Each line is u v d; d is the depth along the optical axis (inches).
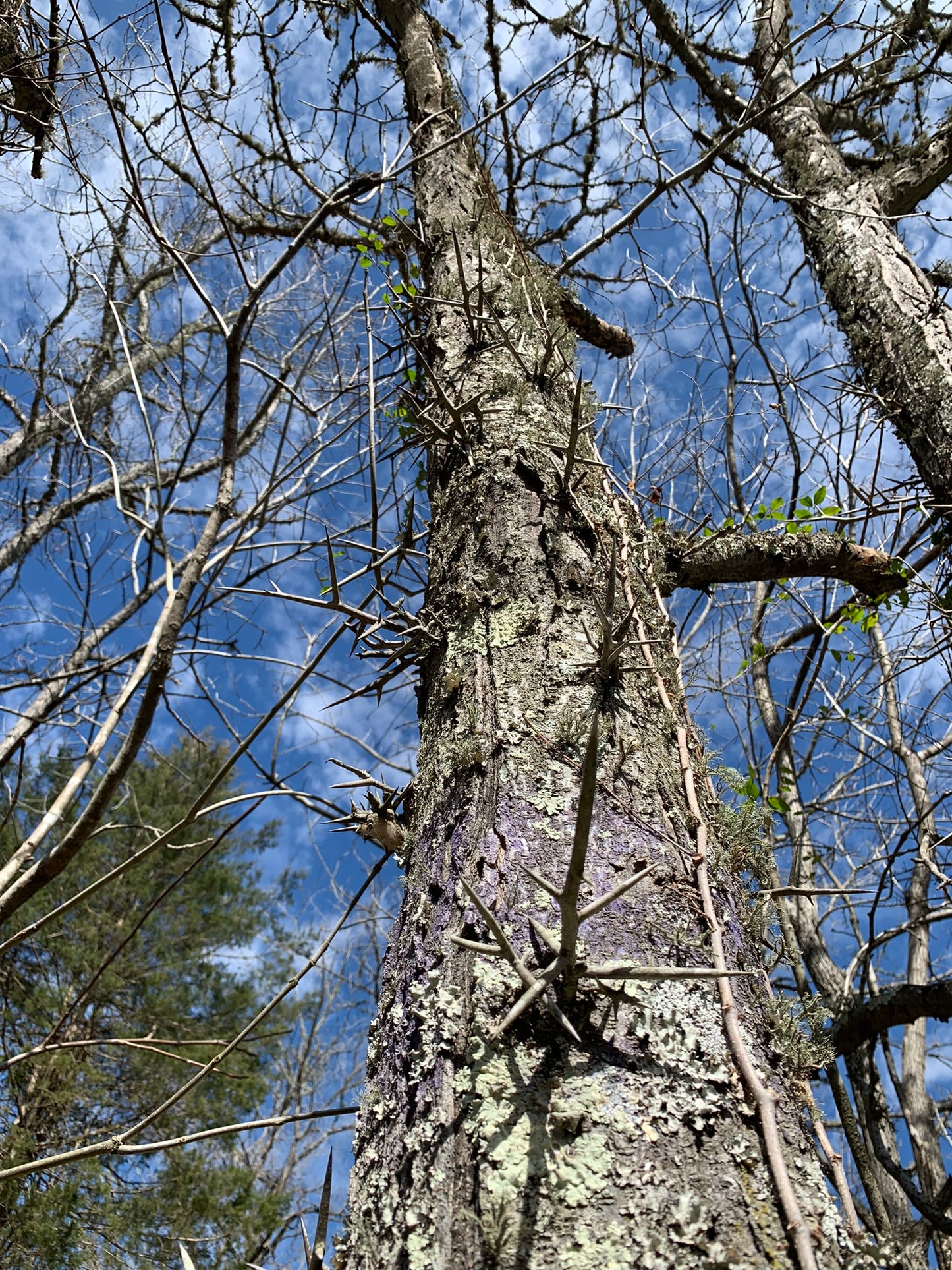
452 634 68.2
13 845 293.1
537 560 69.4
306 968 72.4
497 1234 35.3
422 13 163.9
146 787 373.7
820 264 175.6
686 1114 40.1
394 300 118.3
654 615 74.2
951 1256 148.5
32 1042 259.1
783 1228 36.8
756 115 102.0
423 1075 43.1
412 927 52.2
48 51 95.3
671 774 59.0
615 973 35.7
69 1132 260.7
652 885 49.9
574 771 55.2
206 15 134.0
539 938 45.5
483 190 128.3
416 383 113.3
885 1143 152.5
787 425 157.6
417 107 147.3
